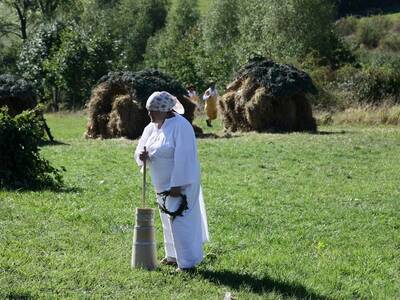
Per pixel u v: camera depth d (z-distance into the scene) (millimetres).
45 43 52406
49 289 7723
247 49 50594
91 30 53250
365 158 20375
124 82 28016
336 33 52000
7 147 14555
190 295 7672
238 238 10531
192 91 36094
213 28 65375
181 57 55219
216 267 8812
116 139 27203
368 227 11633
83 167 18406
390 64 46031
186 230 8398
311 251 9969
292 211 12734
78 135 31016
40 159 15125
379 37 74188
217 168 18266
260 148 22344
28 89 26516
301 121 28922
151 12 86750
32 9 67000
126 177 16578
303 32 49812
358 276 8750
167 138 8305
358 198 14164
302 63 40812
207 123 32969
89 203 12992
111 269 8508
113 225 11156
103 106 28484
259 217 12117
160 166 8375
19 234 10273
